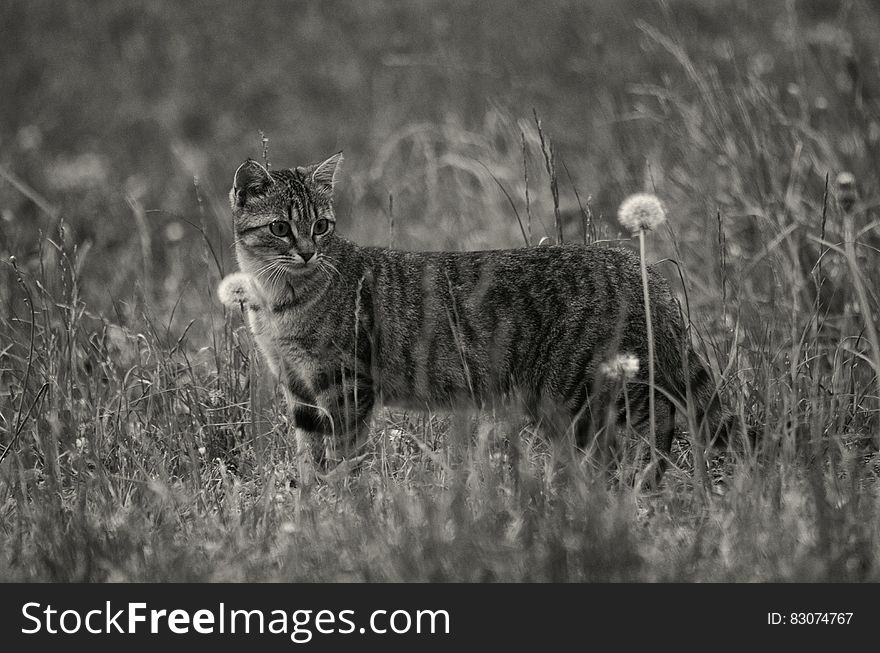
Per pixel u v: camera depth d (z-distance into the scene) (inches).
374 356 863.1
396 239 1250.6
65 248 1059.3
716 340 910.4
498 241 1189.7
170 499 721.0
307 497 715.4
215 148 1888.5
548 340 831.1
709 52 1477.6
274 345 876.0
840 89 1224.2
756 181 1040.8
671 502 684.7
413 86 1754.4
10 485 768.3
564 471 712.4
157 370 878.4
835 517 626.8
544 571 601.0
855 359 858.1
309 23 2222.0
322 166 894.4
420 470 723.4
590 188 1249.4
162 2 2358.5
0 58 2198.6
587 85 1519.4
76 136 1969.7
